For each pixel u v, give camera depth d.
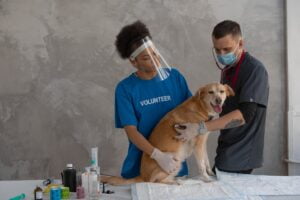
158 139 2.16
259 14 3.60
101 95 3.67
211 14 3.61
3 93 3.67
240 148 2.19
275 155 3.66
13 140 3.69
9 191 2.07
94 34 3.63
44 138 3.69
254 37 3.61
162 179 2.10
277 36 3.61
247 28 3.60
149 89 2.19
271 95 3.63
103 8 3.61
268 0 3.59
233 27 2.14
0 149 3.69
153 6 3.60
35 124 3.69
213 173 2.29
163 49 3.63
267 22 3.60
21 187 2.13
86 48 3.64
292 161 3.56
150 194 1.90
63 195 1.90
